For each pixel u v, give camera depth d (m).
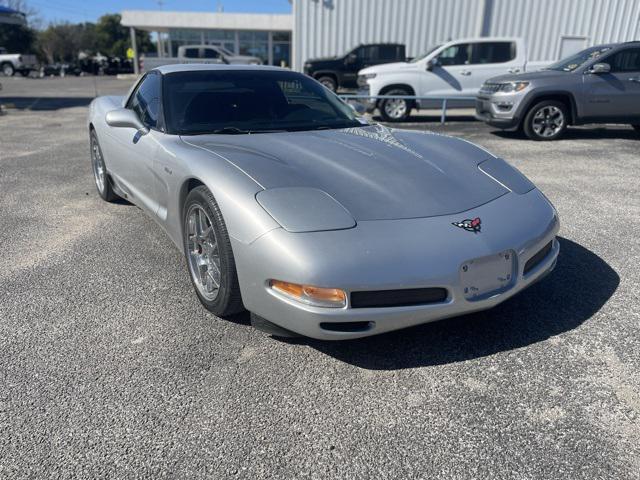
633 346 2.52
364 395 2.17
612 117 8.73
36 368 2.34
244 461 1.82
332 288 2.09
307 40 16.55
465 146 3.27
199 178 2.59
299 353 2.47
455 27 16.25
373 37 16.44
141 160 3.49
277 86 3.84
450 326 2.71
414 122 11.35
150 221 4.41
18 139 8.75
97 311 2.86
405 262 2.15
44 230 4.18
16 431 1.95
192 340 2.58
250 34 33.38
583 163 6.86
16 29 53.38
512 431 1.96
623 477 1.75
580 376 2.29
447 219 2.35
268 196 2.32
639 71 8.57
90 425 1.99
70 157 7.18
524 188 2.83
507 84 8.84
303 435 1.95
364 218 2.28
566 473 1.76
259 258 2.22
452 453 1.86
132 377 2.28
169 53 33.91
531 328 2.68
